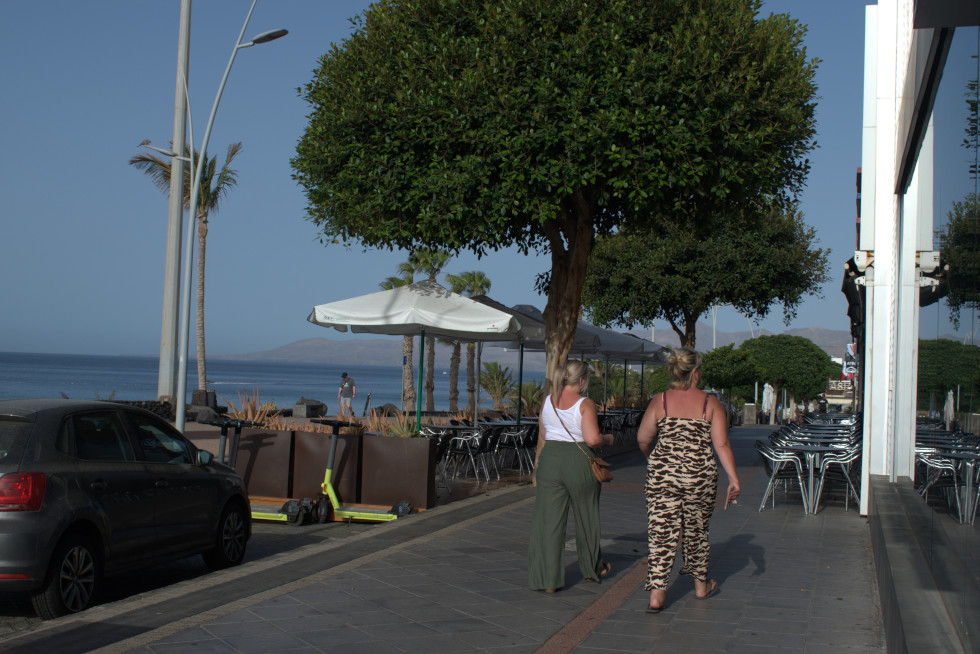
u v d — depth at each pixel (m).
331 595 6.20
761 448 11.87
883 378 10.02
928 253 5.80
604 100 11.30
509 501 11.42
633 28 11.69
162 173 37.59
